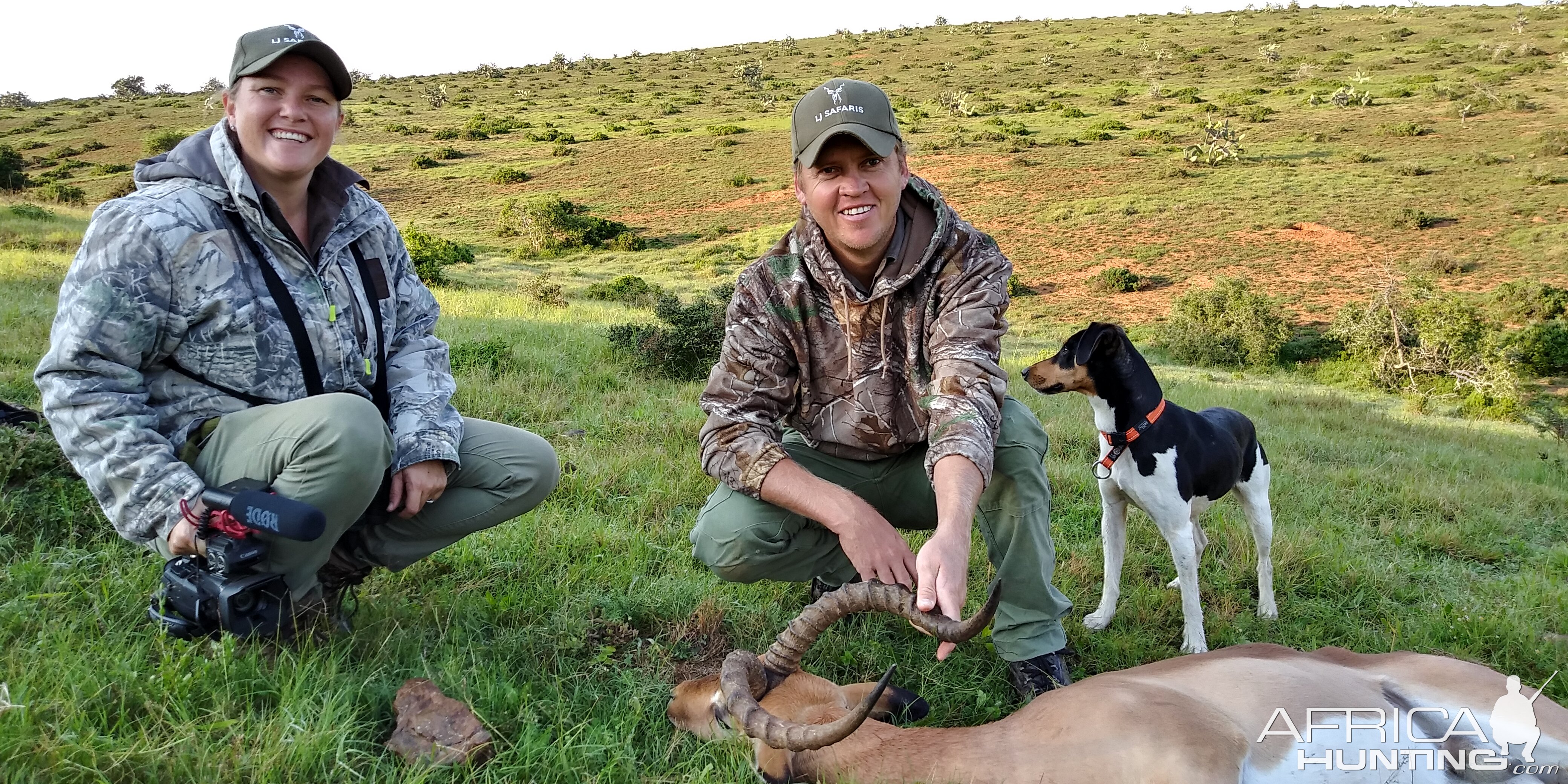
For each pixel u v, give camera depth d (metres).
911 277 3.40
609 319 18.78
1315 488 7.76
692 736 3.22
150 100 117.62
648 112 98.69
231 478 3.08
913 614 2.74
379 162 71.00
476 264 40.53
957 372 3.25
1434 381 25.70
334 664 3.04
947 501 2.96
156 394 3.10
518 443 3.65
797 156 3.32
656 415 8.04
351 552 3.59
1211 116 72.00
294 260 3.16
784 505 3.31
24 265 14.71
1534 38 101.25
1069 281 39.47
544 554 4.52
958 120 80.00
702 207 55.28
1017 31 147.62
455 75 145.25
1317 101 74.88
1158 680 3.18
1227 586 5.37
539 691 3.30
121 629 3.24
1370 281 37.41
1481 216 44.59
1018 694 3.80
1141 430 4.70
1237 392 17.52
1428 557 6.35
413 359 3.54
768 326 3.55
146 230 2.91
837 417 3.71
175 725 2.67
